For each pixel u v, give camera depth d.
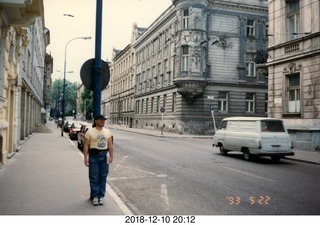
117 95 74.81
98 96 7.32
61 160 12.74
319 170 12.43
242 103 38.69
